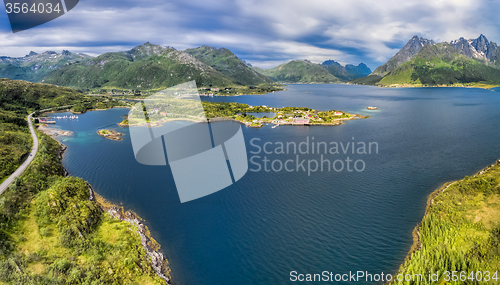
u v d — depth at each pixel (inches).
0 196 2659.9
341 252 2493.8
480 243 2304.4
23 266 1974.7
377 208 3221.0
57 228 2410.2
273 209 3201.3
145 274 2108.8
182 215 3051.2
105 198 3447.3
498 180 3058.6
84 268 2071.9
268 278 2203.5
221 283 2150.6
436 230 2568.9
